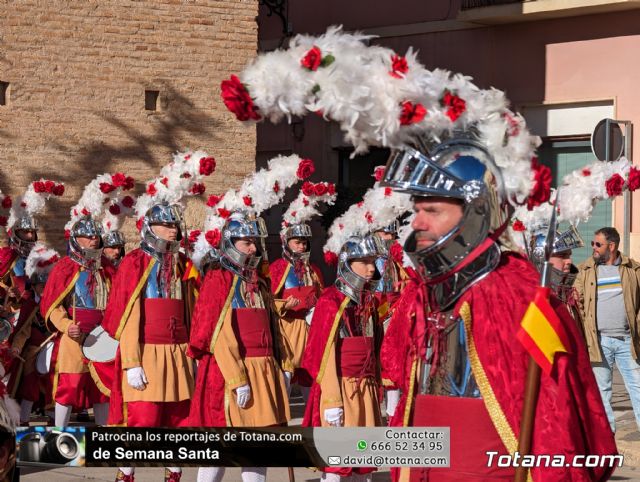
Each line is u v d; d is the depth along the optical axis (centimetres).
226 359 681
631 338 998
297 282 1062
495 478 359
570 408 345
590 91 1969
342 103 344
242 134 1451
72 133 1359
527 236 802
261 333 702
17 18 1327
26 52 1334
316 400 676
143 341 766
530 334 343
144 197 819
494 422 354
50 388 991
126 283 770
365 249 676
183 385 767
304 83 345
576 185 786
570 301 849
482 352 359
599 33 1961
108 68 1379
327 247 955
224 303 692
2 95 1326
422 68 363
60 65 1353
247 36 1454
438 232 367
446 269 368
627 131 1221
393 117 350
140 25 1396
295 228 1071
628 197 1362
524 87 2031
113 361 914
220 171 1434
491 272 365
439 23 2111
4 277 1059
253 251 707
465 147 367
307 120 2258
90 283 955
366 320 682
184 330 781
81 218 964
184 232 811
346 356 674
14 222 1117
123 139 1388
